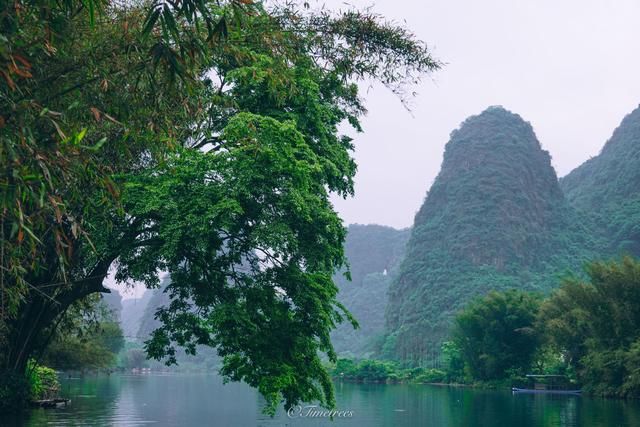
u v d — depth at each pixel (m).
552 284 156.38
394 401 38.22
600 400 42.47
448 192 199.25
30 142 6.12
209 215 11.99
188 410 26.95
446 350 87.94
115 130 9.73
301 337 14.86
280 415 24.59
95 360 48.09
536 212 186.25
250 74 14.09
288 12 13.17
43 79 8.05
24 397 17.62
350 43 13.67
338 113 17.83
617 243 174.25
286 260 14.77
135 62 8.56
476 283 157.38
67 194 8.66
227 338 13.99
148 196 12.70
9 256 7.71
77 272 16.11
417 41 13.57
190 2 6.32
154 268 14.53
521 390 58.59
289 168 12.91
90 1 6.75
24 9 6.67
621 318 47.34
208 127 14.35
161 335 14.98
